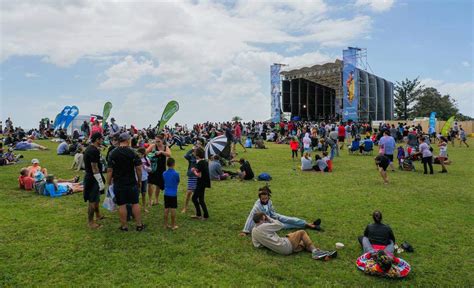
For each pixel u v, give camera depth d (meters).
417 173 15.97
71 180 13.02
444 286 5.60
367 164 18.89
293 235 6.89
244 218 8.98
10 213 9.20
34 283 5.55
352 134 33.41
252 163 19.17
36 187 11.54
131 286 5.48
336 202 10.57
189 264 6.26
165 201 8.06
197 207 8.92
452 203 10.50
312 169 16.64
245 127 42.44
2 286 5.43
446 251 6.93
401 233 7.89
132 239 7.41
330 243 7.31
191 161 10.47
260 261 6.42
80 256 6.55
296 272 5.98
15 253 6.66
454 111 85.56
